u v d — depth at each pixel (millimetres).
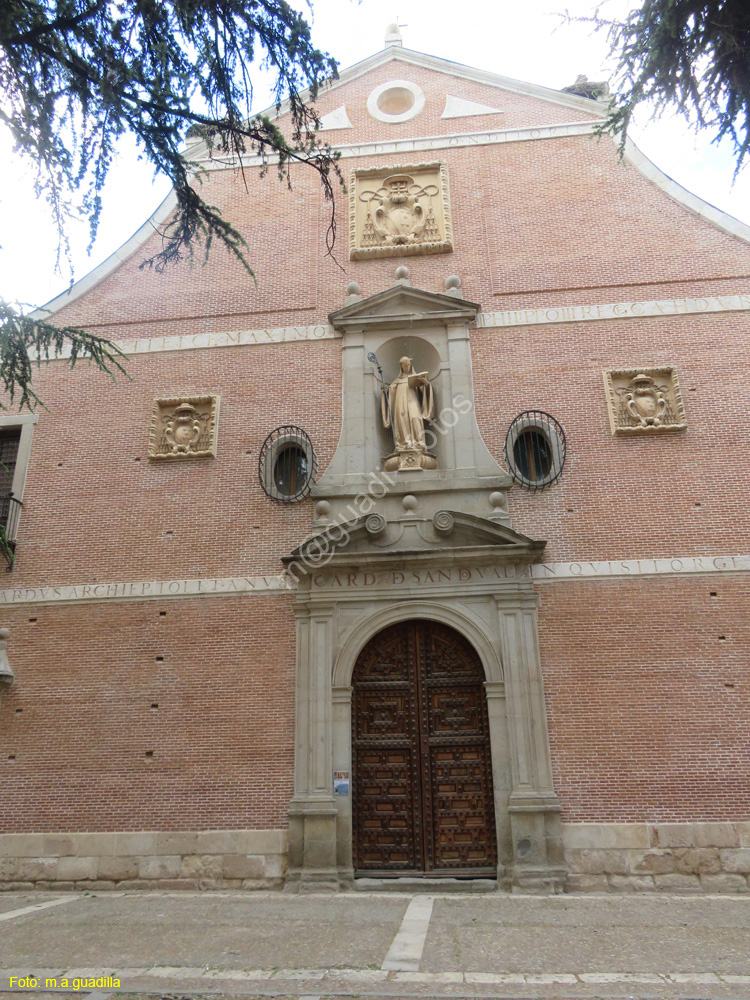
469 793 13016
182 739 13469
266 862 12570
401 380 15555
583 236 16500
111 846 12922
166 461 15523
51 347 16703
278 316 16562
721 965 7320
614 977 6949
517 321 15844
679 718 12742
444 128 18078
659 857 12023
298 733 13195
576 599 13586
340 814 12734
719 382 14891
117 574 14727
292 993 6594
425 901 10938
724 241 16031
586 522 14117
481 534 13891
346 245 17156
